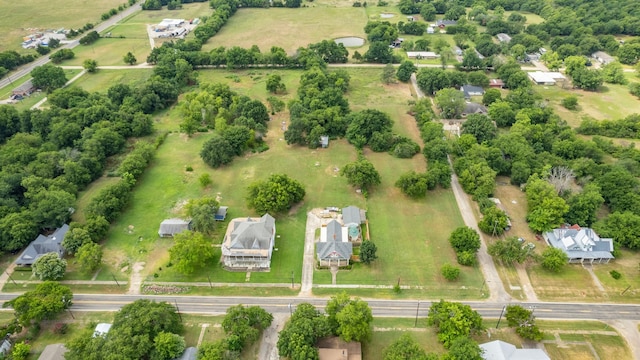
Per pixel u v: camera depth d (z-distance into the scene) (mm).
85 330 102625
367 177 146750
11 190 139625
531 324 98250
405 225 136625
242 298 112000
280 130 192625
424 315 107000
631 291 112875
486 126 173250
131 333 92312
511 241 118125
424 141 177750
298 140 176750
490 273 118938
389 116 195625
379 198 149000
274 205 134750
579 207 131500
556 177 143500
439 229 134875
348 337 93625
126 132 181750
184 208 136375
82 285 115625
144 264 122438
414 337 101000
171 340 92188
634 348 98188
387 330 102938
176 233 129000
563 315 106312
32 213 129625
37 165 149375
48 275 113188
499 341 93500
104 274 118938
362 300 109750
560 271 119000
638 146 174875
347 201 147375
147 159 166000
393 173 161875
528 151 157250
